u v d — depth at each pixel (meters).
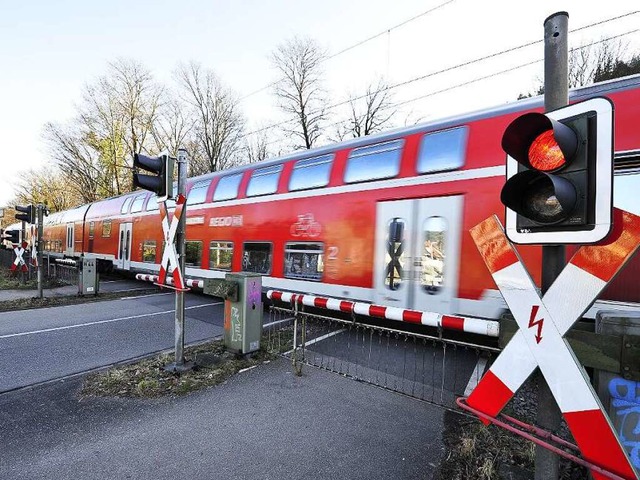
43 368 5.28
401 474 2.97
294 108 32.50
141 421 3.78
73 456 3.16
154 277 8.16
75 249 21.42
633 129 4.45
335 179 7.80
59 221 24.72
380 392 4.54
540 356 1.87
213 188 11.41
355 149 7.66
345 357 5.91
